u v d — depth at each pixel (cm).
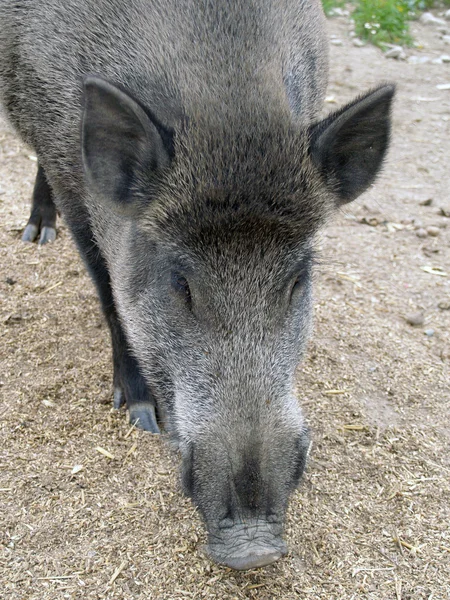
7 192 131
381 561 70
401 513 75
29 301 102
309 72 80
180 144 62
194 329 61
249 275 60
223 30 68
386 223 131
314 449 82
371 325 103
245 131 61
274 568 68
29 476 76
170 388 65
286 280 61
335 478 78
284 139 61
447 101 185
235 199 58
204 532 71
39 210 115
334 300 108
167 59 68
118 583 66
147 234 65
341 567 69
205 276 60
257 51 67
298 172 61
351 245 123
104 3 75
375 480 79
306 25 82
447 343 101
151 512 73
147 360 67
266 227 59
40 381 89
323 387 91
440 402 90
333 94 183
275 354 61
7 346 94
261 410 59
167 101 66
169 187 62
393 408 89
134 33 72
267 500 57
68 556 68
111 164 63
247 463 57
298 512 74
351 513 75
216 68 66
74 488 75
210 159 60
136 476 77
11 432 81
